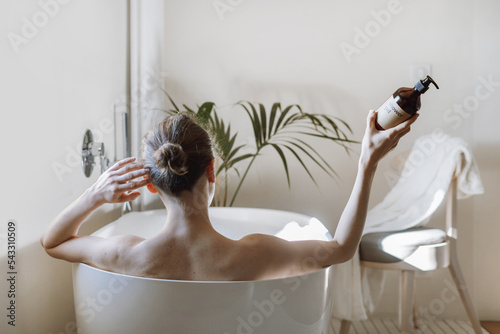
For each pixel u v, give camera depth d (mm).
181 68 2635
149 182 1130
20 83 1303
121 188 1125
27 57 1343
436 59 2561
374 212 2293
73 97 1669
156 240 1097
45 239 1188
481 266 2527
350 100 2602
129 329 1080
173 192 1078
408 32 2566
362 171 1099
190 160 1073
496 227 2518
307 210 2633
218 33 2619
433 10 2551
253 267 1086
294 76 2611
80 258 1155
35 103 1391
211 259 1083
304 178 2625
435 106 2559
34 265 1397
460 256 2533
